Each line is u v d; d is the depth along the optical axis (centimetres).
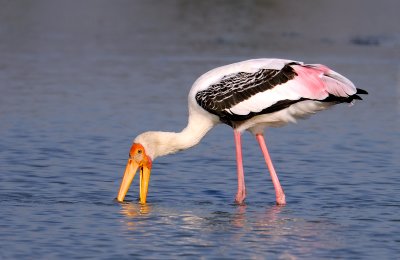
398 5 4497
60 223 1127
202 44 3177
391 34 3538
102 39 3278
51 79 2428
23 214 1170
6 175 1400
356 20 3931
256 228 1117
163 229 1105
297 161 1558
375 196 1305
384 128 1881
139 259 978
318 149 1666
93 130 1789
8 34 3338
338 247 1035
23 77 2453
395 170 1489
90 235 1071
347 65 2727
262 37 3378
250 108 1255
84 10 4103
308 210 1220
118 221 1142
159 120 1898
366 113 2053
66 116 1927
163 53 2956
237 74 1270
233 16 4009
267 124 1280
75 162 1509
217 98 1266
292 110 1248
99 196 1289
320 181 1403
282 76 1242
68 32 3444
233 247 1030
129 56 2889
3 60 2750
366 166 1520
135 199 1280
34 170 1441
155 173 1445
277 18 3969
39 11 4041
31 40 3206
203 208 1227
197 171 1465
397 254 1011
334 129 1870
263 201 1278
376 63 2791
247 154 1612
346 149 1669
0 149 1595
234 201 1273
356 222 1153
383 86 2388
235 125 1280
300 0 4591
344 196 1305
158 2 4425
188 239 1062
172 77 2491
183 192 1325
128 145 1662
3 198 1256
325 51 3039
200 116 1289
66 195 1285
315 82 1223
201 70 2605
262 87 1250
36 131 1762
